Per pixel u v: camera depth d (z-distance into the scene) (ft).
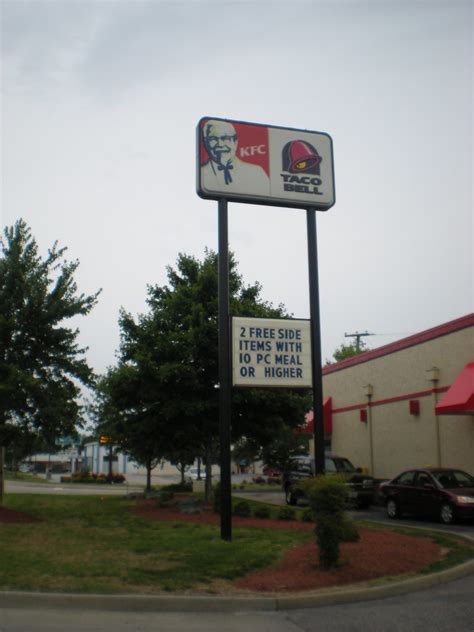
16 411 53.36
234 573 31.07
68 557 34.04
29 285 54.85
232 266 66.95
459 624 24.38
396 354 82.17
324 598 27.73
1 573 29.66
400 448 79.87
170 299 63.31
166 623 24.59
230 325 45.16
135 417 64.44
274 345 45.44
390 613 26.22
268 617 25.80
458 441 68.80
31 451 59.93
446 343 72.02
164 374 56.49
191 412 57.88
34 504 70.79
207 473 67.21
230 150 47.93
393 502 62.69
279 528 46.96
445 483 58.03
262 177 48.14
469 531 50.21
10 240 56.70
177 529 46.70
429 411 74.33
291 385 45.11
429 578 31.37
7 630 22.82
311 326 45.88
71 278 57.57
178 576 30.32
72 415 55.36
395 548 37.96
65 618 24.75
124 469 253.85
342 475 34.04
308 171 49.21
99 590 27.45
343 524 32.76
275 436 64.39
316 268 47.29
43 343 55.83
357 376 92.12
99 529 46.34
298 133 49.67
